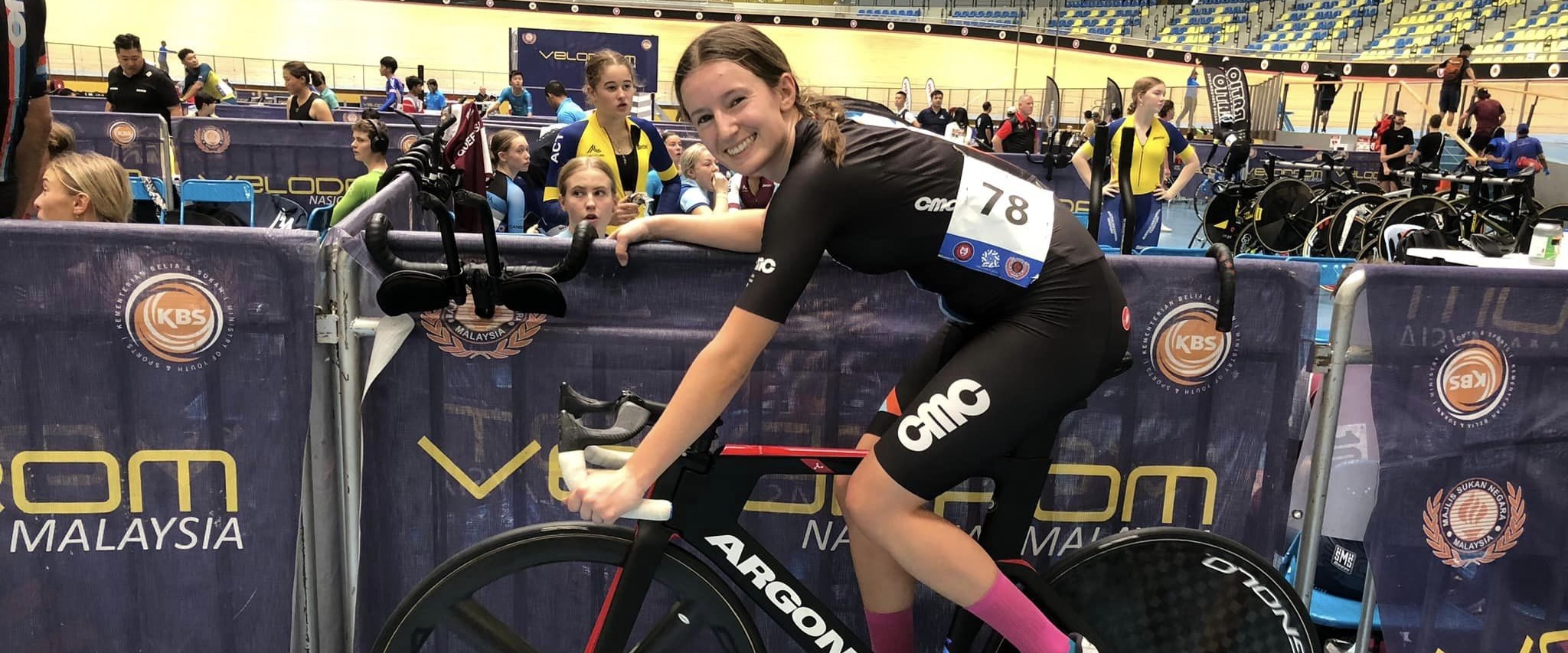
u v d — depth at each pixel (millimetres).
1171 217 10055
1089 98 19984
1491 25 19406
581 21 25766
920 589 1809
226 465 1561
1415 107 15688
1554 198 8828
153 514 1569
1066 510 1755
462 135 3232
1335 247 6238
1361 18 22062
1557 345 1653
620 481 1201
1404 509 1696
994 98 21672
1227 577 1618
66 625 1599
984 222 1291
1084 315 1335
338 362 1553
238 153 6520
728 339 1201
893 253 1301
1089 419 1703
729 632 1498
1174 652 1636
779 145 1266
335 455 1614
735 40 1220
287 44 22031
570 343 1598
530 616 1780
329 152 6645
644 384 1625
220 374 1517
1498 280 1607
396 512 1664
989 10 27688
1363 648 1836
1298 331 1655
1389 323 1612
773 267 1201
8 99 1641
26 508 1531
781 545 1779
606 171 2795
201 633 1637
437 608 1465
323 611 1670
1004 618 1400
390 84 13930
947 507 1759
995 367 1312
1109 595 1607
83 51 19219
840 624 1478
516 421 1636
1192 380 1682
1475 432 1677
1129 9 26516
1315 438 1695
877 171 1229
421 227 2959
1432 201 5742
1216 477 1734
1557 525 1740
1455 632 1770
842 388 1679
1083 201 8227
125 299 1463
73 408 1499
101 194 2303
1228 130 10328
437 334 1576
